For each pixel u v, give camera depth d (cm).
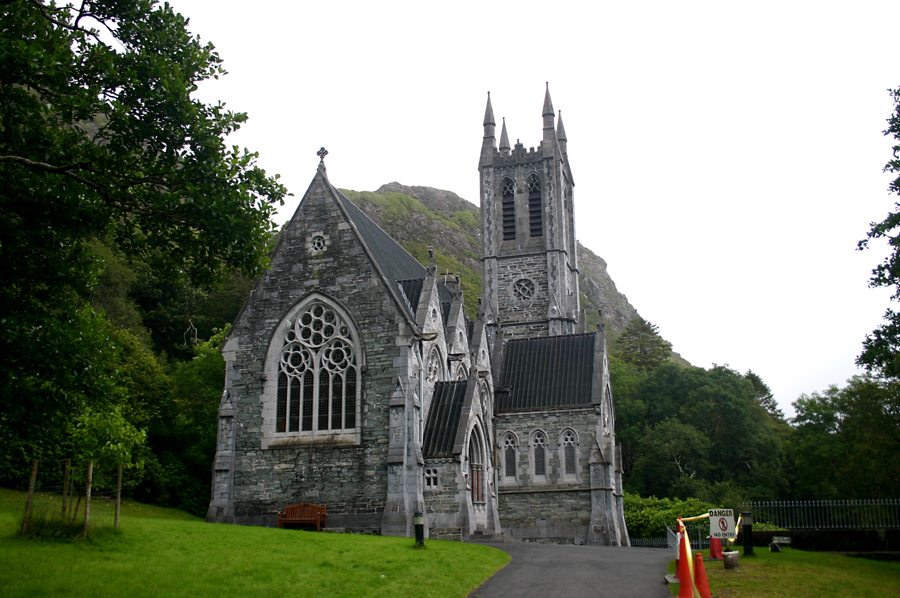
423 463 4912
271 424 5103
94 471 3241
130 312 9256
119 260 9606
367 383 4981
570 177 10762
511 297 9656
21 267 2636
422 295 5575
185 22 2939
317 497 4897
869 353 4272
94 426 3095
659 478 10256
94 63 2588
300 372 5175
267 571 2775
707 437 10525
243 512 5003
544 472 6419
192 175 2680
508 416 6588
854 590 2675
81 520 3108
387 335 5019
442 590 2652
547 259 9600
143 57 2666
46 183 2455
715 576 2883
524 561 3519
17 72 2336
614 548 4838
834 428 9244
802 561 3284
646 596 2612
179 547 3131
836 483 8094
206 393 7538
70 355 2502
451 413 5344
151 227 2797
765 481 10119
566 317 9444
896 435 6203
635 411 11644
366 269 5172
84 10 2805
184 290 10756
